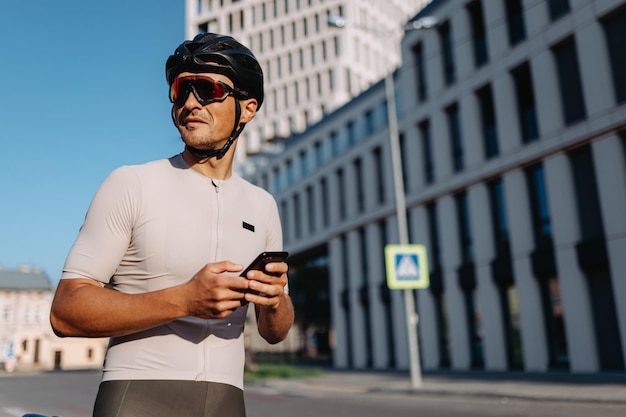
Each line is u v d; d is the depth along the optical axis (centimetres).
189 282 114
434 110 2269
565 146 1647
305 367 2848
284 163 3803
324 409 1069
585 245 1563
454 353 2055
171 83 149
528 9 1811
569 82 1684
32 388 2088
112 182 134
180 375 129
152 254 133
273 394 1484
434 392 1256
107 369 131
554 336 1677
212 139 141
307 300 3478
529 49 1802
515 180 1828
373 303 2620
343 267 2997
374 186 2712
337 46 5872
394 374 1991
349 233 2894
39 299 5962
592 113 1573
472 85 2058
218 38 145
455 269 2084
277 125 6047
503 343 1858
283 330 160
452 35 2186
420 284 1498
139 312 113
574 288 1591
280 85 6128
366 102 2820
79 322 114
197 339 134
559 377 1430
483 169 1970
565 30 1673
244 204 154
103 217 129
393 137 1666
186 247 135
